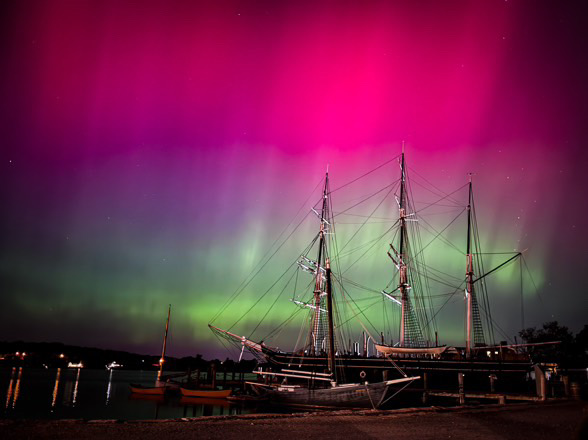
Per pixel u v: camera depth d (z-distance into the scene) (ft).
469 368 173.78
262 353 205.77
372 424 58.39
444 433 53.16
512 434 53.26
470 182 229.66
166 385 248.11
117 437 45.42
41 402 215.51
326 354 195.52
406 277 228.84
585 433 21.84
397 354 186.50
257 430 51.65
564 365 232.94
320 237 231.09
